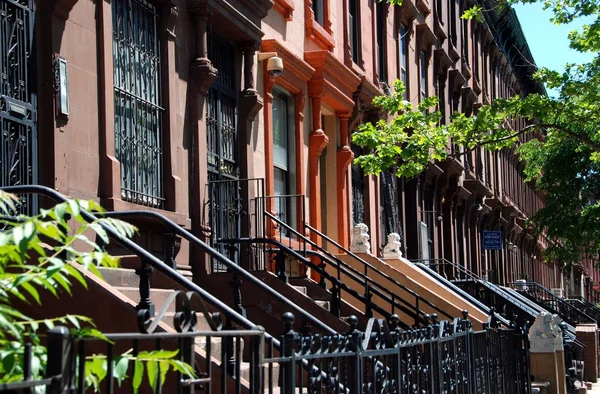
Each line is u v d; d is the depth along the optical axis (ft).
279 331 35.76
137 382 13.69
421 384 27.99
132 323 22.82
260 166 45.62
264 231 40.93
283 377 19.16
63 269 14.06
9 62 26.91
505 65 131.23
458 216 95.30
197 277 36.91
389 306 50.55
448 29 93.76
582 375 69.41
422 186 77.61
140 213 24.95
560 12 56.24
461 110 98.99
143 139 34.68
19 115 27.12
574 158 90.68
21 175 27.09
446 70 89.86
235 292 25.80
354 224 60.64
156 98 36.04
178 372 16.47
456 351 32.48
